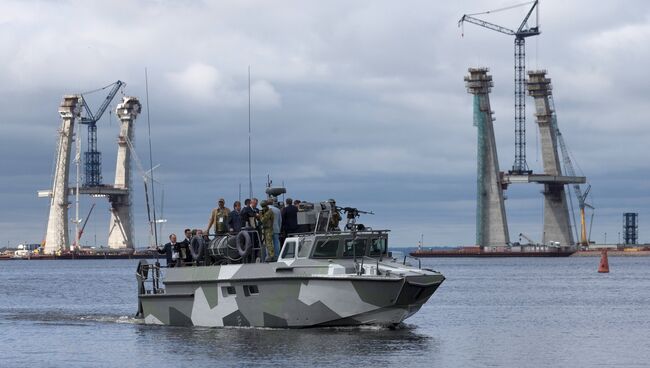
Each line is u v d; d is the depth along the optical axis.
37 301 91.94
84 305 84.19
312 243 48.78
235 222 51.19
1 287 127.50
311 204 51.00
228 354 44.34
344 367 41.44
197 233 53.66
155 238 55.47
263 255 50.28
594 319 65.81
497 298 91.06
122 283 137.50
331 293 48.12
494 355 46.41
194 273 52.69
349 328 49.88
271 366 41.69
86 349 48.47
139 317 62.97
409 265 50.81
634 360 45.22
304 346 45.91
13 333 56.31
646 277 151.25
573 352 47.78
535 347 49.50
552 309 75.31
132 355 45.72
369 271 48.44
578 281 135.75
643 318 66.75
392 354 44.66
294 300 48.97
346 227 51.09
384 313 48.72
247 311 50.81
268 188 51.09
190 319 53.44
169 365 42.69
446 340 51.50
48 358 46.06
